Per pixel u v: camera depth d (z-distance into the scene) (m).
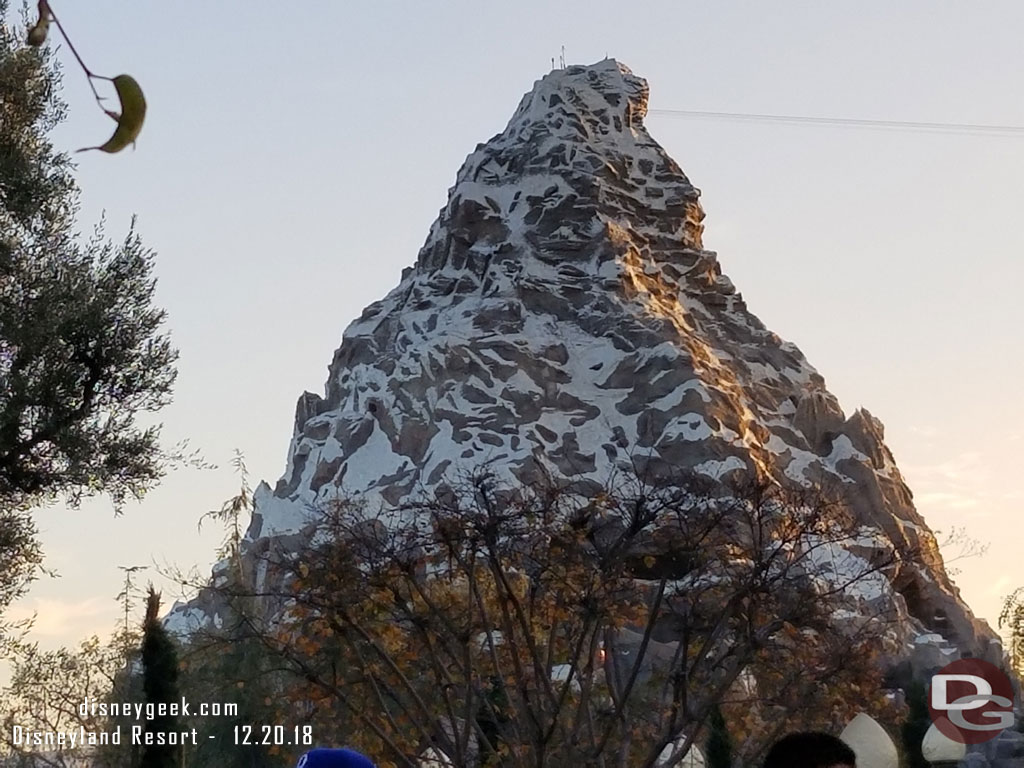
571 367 151.12
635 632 69.31
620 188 176.62
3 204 20.33
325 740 38.72
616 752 32.62
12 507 20.78
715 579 45.38
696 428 137.38
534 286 161.12
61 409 20.19
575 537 31.64
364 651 33.97
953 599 137.38
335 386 166.00
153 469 20.91
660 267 172.25
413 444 145.00
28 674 40.03
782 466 149.12
